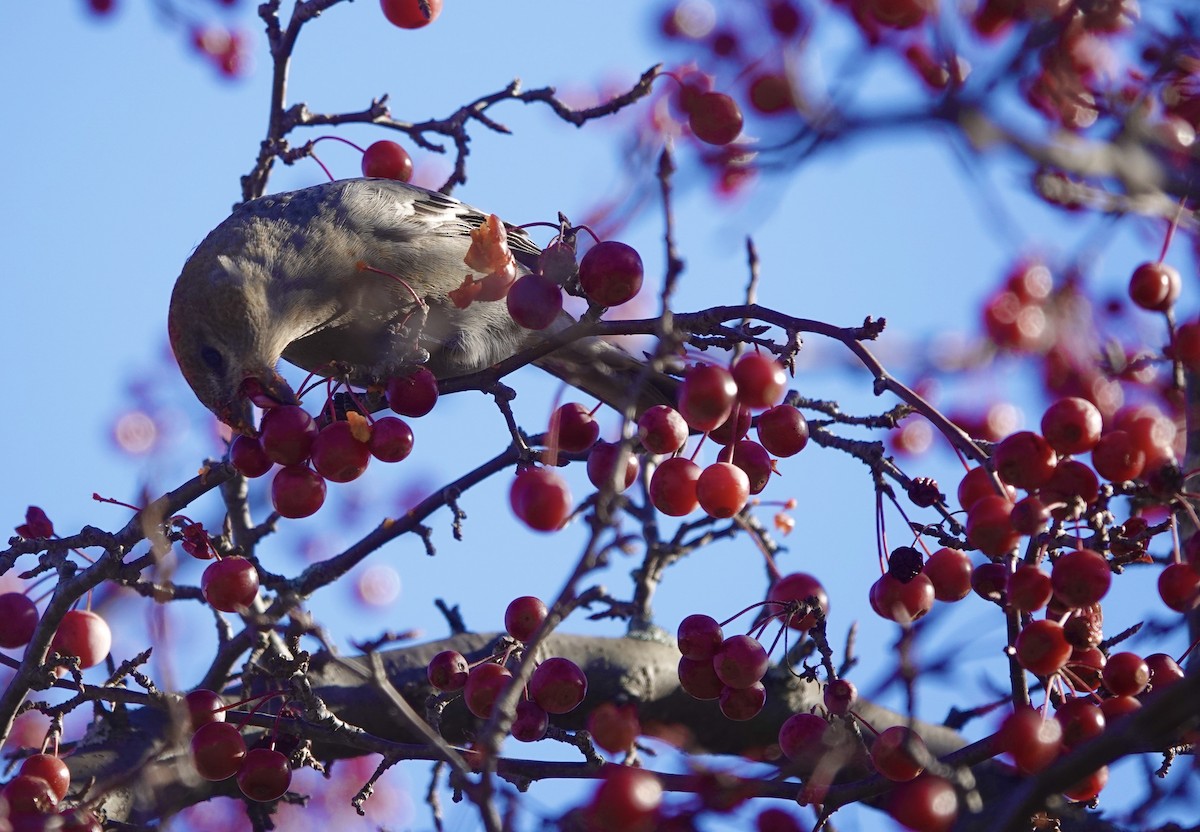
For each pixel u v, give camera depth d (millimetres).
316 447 6980
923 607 6602
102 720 8812
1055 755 6102
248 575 6832
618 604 7734
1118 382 8688
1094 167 4828
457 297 7688
